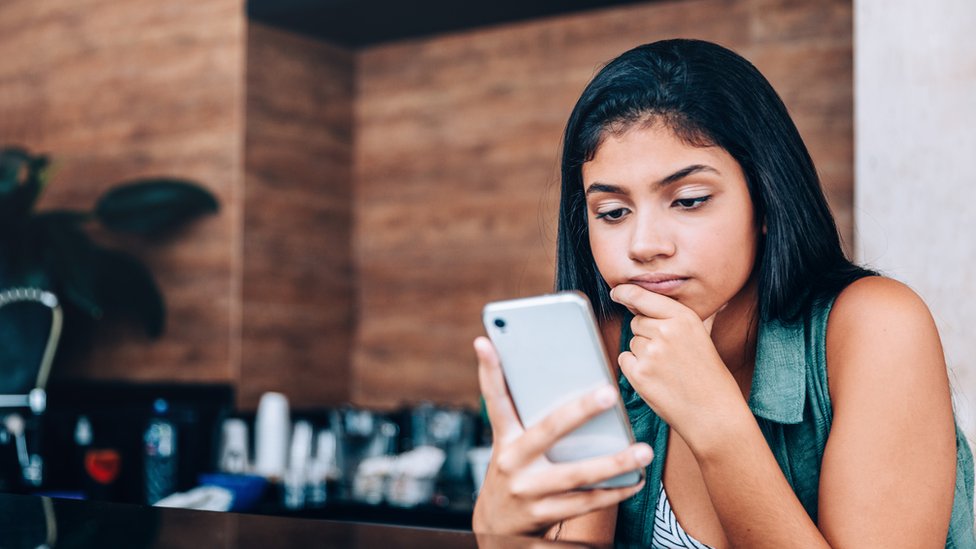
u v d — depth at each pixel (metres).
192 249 3.97
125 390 4.04
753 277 1.28
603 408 0.91
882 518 1.08
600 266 1.16
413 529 0.91
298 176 4.11
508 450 0.94
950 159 2.43
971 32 2.42
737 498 1.04
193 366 3.94
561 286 1.35
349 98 4.36
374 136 4.34
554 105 3.97
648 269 1.12
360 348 4.32
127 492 3.42
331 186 4.25
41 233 3.88
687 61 1.14
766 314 1.23
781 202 1.17
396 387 4.23
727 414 1.04
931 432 1.12
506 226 4.04
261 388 3.93
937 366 1.14
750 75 1.18
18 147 4.48
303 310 4.11
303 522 0.94
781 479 1.04
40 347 3.83
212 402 3.86
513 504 0.95
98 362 4.15
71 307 4.23
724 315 1.31
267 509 3.14
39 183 3.93
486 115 4.11
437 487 3.62
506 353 0.98
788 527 1.03
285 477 3.48
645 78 1.13
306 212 4.14
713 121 1.11
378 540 0.85
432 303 4.18
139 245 4.08
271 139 4.01
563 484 0.92
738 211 1.14
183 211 3.91
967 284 2.39
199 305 3.95
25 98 4.49
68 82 4.38
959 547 1.28
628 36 3.83
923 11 2.48
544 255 3.95
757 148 1.15
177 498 2.88
